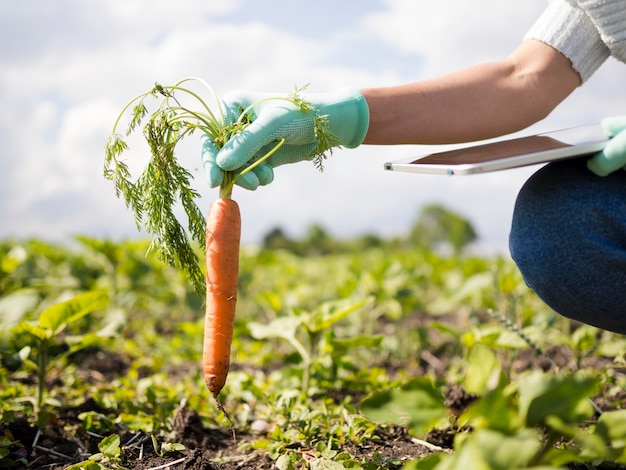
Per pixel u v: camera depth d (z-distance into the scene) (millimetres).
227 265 899
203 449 1061
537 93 885
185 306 2256
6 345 1248
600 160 789
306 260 3664
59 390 1317
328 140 854
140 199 897
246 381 1247
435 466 676
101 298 1145
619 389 1210
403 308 1816
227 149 847
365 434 1031
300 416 1076
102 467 920
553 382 636
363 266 2727
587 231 805
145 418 1120
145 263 2217
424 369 1620
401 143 900
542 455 662
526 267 853
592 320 856
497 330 1254
